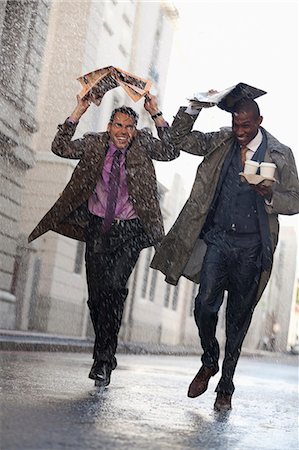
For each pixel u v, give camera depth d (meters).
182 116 5.13
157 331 32.22
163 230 5.39
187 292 37.09
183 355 22.55
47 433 3.34
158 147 5.31
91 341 19.00
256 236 5.05
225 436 3.95
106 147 5.30
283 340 84.94
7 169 16.45
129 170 5.28
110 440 3.34
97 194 5.36
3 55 15.96
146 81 5.33
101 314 5.40
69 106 20.41
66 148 5.27
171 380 7.81
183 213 5.11
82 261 22.58
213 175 5.07
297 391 8.74
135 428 3.79
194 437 3.76
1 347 11.24
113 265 5.32
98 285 5.35
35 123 16.94
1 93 15.48
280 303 84.44
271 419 5.05
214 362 5.17
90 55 21.14
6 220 16.84
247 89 4.98
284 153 5.04
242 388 8.09
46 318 20.39
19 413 3.82
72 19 20.61
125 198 5.33
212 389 7.16
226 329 5.21
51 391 5.03
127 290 5.43
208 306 5.00
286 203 4.91
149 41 27.55
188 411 4.87
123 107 5.28
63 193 5.30
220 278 5.04
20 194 17.19
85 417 3.95
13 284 19.33
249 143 5.05
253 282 5.09
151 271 30.48
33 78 16.78
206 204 5.06
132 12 25.34
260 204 5.02
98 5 21.34
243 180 4.82
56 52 20.50
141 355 17.05
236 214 5.02
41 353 11.45
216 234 5.10
